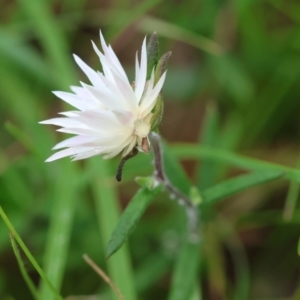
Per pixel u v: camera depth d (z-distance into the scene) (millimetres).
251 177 186
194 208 190
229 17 233
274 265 212
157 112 162
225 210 218
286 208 198
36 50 243
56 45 223
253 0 218
